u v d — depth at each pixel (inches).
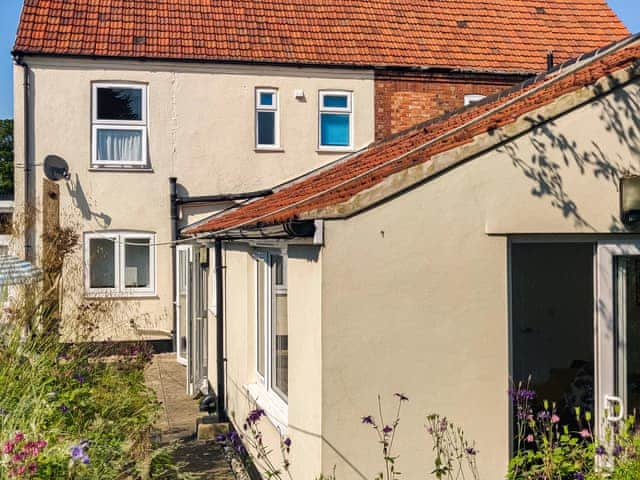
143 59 649.6
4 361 239.9
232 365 356.8
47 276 333.4
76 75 642.2
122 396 267.6
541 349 244.5
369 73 696.4
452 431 191.3
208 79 667.4
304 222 185.9
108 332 569.3
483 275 194.2
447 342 192.1
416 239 190.5
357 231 187.8
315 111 688.4
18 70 633.0
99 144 651.5
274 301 272.2
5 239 414.9
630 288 204.5
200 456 310.0
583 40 762.2
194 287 451.8
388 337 189.0
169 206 661.3
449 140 225.5
